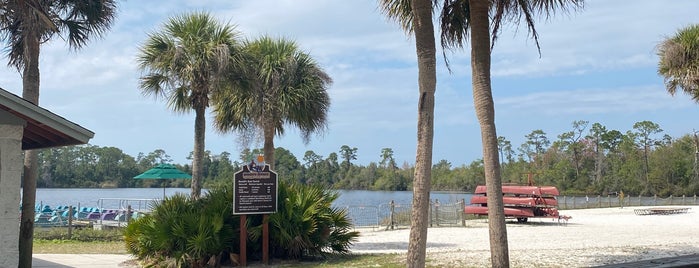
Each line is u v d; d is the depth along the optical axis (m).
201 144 18.03
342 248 14.77
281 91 18.83
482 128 8.84
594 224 27.03
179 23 17.69
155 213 13.77
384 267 11.62
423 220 7.58
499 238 8.64
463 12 10.12
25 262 11.37
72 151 72.25
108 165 74.00
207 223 12.98
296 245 13.84
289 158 72.19
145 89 18.20
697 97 18.41
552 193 27.70
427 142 7.68
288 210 13.95
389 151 97.06
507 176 90.12
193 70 17.17
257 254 14.03
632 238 19.03
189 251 12.83
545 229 24.00
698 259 10.10
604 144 91.06
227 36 17.86
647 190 79.56
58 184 70.94
